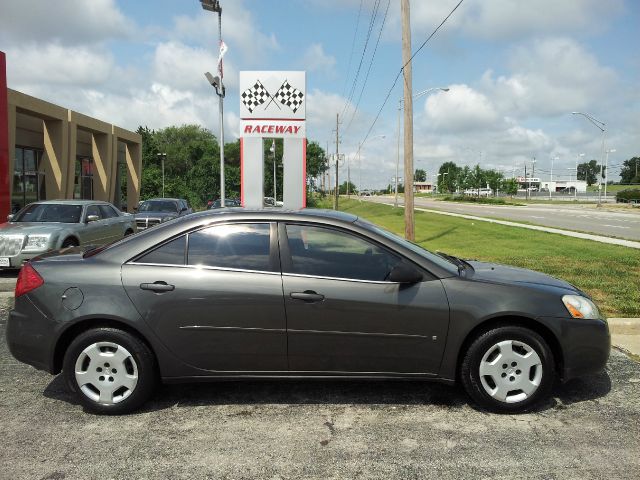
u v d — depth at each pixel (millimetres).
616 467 3164
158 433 3613
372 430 3664
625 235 20719
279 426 3723
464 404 4121
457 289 3924
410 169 16406
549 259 12352
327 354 3914
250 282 3891
